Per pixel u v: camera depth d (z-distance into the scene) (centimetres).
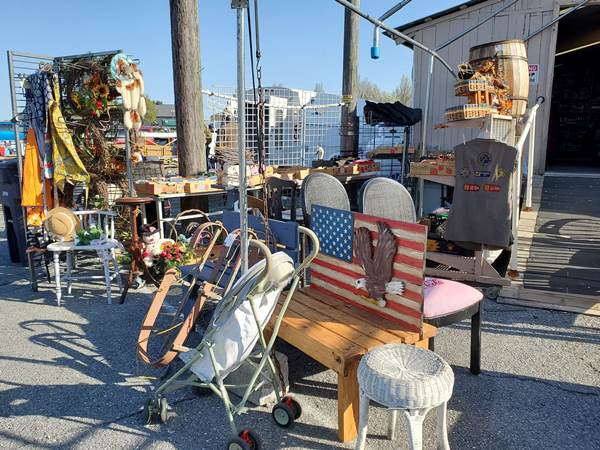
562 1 752
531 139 577
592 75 1159
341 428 231
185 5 571
